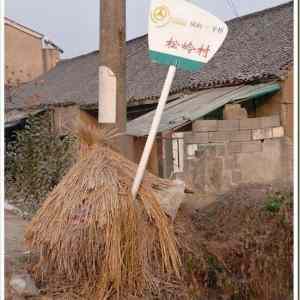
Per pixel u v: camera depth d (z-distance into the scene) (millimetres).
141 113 11539
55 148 5848
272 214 4562
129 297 2965
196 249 3699
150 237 3111
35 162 5887
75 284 3002
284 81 8398
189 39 3127
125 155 4094
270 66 8859
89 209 2963
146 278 3057
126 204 2988
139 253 3027
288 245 4242
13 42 18609
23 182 5836
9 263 3379
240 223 4523
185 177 6418
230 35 12078
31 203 5445
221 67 10375
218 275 3742
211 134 6922
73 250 2941
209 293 3611
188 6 3107
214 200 5195
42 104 14320
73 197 3057
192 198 5211
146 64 14203
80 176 3150
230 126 7098
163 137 6938
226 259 3967
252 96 8281
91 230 2924
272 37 10492
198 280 3561
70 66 19609
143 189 3182
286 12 11312
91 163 3199
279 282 4086
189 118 7355
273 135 7754
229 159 6883
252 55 10125
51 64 20500
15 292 3020
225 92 8953
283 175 7688
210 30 3164
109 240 2914
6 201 5691
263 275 4047
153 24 3061
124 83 4160
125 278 2969
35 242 3076
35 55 19516
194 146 6785
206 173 6543
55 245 2980
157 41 3068
